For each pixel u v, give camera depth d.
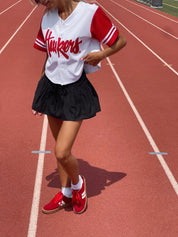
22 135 4.39
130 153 4.02
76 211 2.96
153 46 10.37
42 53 8.83
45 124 4.73
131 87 6.47
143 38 11.56
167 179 3.53
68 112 2.58
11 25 12.81
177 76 7.36
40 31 2.65
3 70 7.26
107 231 2.79
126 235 2.75
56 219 2.91
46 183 3.39
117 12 18.16
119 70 7.62
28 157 3.87
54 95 2.61
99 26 2.40
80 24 2.37
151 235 2.76
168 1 25.66
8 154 3.92
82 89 2.59
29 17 14.80
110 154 3.98
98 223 2.87
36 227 2.81
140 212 3.02
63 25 2.39
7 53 8.72
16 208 3.03
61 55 2.46
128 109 5.37
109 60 8.46
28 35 11.03
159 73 7.54
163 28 13.80
